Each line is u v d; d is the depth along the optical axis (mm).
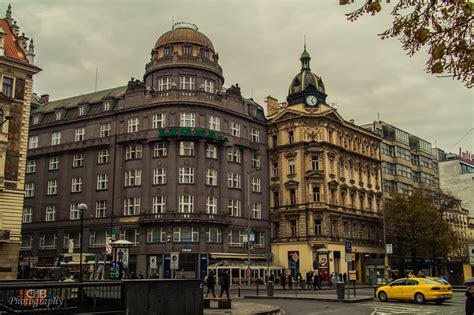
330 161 77312
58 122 77000
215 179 68562
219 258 65875
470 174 124375
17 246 48219
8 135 49188
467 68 8516
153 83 70750
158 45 72250
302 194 74125
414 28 8570
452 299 42000
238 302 37594
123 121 70750
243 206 72125
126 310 18859
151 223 64312
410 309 32250
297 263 72375
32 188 77750
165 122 67500
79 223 71500
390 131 98375
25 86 51438
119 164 69500
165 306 20250
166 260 62875
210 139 68062
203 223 64750
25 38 54469
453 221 100438
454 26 8477
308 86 78375
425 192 92438
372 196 87438
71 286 17344
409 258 85938
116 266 39969
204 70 70438
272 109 85625
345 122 82125
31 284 16406
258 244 74000
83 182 72562
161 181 66438
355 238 79688
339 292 39781
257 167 76688
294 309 32562
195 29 74625
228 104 72625
